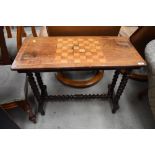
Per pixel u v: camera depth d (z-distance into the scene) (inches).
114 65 42.6
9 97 45.8
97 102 65.2
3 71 52.0
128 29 85.3
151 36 62.5
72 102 65.2
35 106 63.0
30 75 48.4
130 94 68.5
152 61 43.1
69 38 53.7
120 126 57.3
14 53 68.1
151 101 48.4
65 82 72.1
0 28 57.2
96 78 73.8
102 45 50.4
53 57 44.9
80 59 44.4
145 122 58.7
